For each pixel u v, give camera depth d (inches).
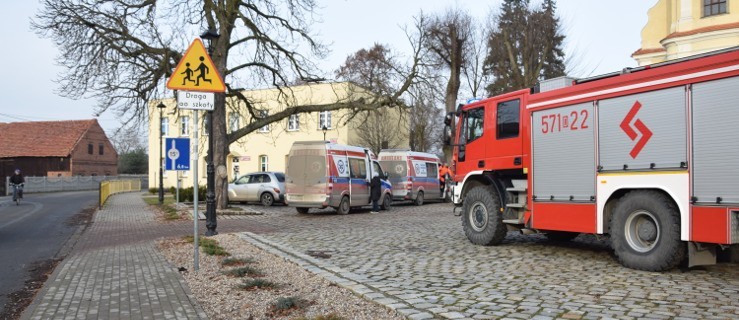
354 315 216.8
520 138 395.9
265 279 291.4
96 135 2655.0
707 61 273.4
